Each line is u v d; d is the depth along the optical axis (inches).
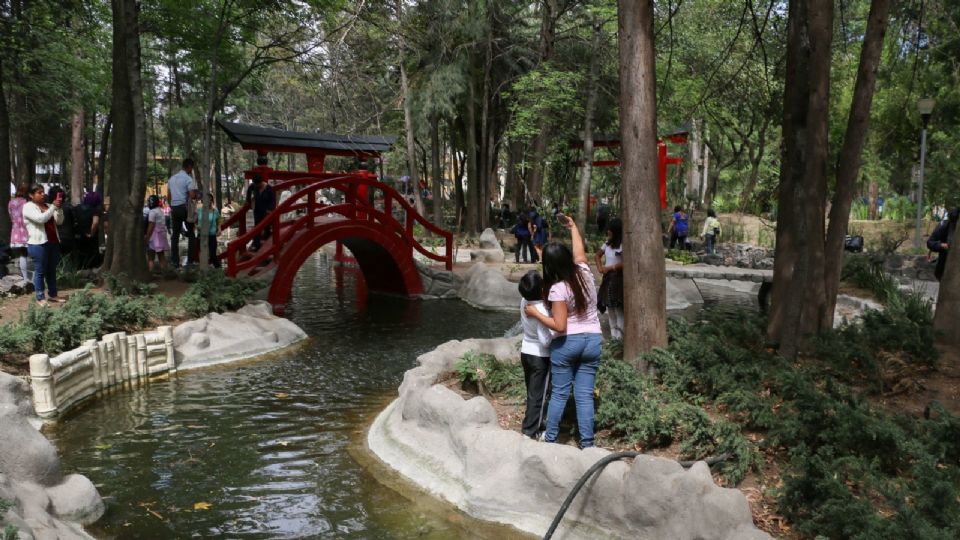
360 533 195.6
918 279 655.8
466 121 1143.6
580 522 189.5
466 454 219.9
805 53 273.4
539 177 1168.8
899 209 1199.6
